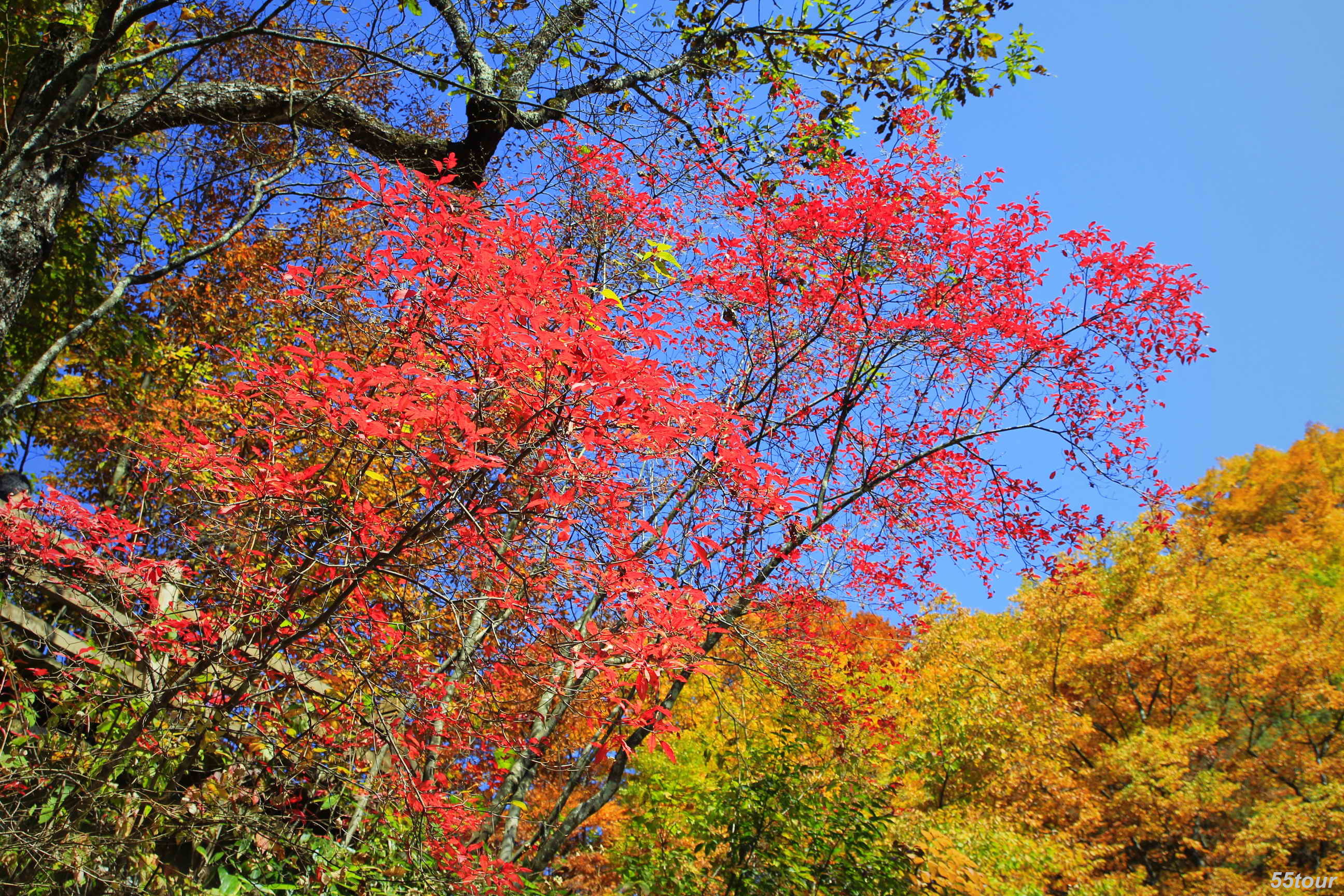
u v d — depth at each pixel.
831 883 7.65
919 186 8.07
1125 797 17.20
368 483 4.05
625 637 3.19
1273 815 16.11
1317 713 20.25
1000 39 6.38
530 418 3.04
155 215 6.96
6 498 3.70
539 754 5.14
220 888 3.73
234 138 5.55
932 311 8.38
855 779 8.21
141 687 3.53
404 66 4.02
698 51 6.32
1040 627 23.78
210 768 3.80
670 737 7.93
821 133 7.38
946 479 8.48
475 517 3.28
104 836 3.19
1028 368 8.57
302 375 3.26
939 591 8.52
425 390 2.92
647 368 2.83
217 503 3.34
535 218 4.68
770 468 3.75
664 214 6.95
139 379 10.23
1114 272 8.43
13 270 4.10
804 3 6.32
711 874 7.78
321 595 3.65
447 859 3.74
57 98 4.10
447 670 3.80
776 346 8.24
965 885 9.57
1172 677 22.41
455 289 3.22
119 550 3.73
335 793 3.93
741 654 6.79
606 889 9.51
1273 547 28.84
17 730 3.39
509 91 5.50
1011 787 15.98
